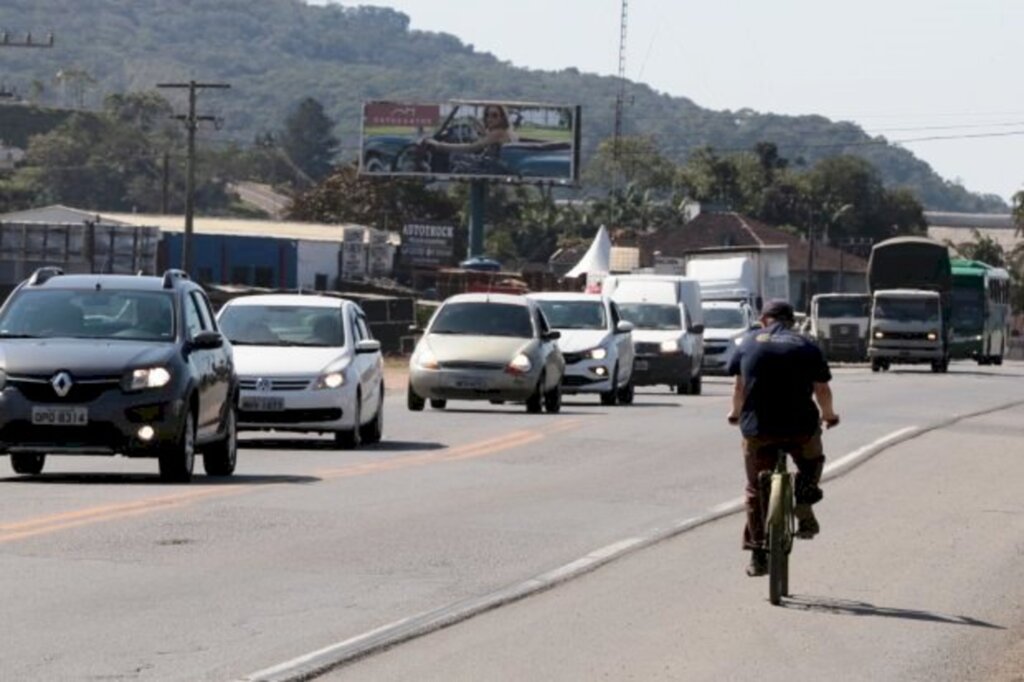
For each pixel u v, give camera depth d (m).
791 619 28.22
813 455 30.11
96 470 47.22
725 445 59.53
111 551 32.12
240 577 30.02
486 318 73.81
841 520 41.81
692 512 41.22
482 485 45.69
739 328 123.19
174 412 42.56
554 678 23.19
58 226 154.88
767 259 147.38
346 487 44.06
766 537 30.05
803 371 29.55
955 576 33.69
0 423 41.94
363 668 23.34
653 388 106.12
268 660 23.47
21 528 34.56
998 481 51.72
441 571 31.45
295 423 54.56
